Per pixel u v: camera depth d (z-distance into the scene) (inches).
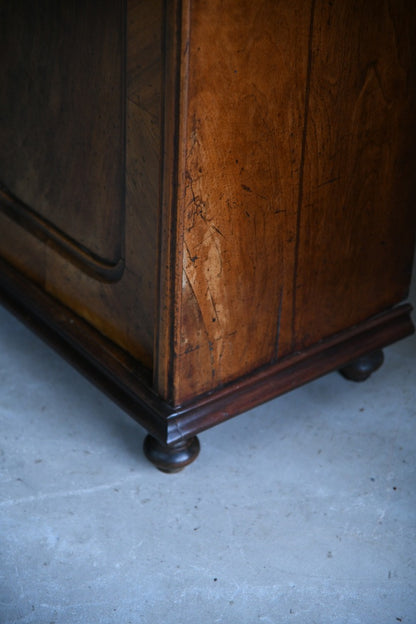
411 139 66.5
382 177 66.2
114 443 69.9
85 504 63.9
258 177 57.7
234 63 52.4
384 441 70.9
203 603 56.4
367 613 55.9
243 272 60.8
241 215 58.2
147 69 52.6
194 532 61.9
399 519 63.1
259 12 52.1
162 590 57.2
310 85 57.2
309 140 59.3
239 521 62.9
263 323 64.7
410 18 60.8
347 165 63.0
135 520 62.7
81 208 65.7
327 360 70.3
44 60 63.2
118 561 59.3
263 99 55.1
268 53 53.8
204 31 50.1
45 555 59.4
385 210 68.3
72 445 69.4
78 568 58.6
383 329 74.2
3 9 65.8
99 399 74.5
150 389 64.1
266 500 64.7
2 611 55.2
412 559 59.9
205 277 58.7
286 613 55.8
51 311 73.0
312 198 62.0
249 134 55.6
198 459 68.4
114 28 55.1
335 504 64.4
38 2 61.6
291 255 63.2
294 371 68.5
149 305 61.5
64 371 77.5
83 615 55.2
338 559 59.8
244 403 65.7
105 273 65.8
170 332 59.6
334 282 68.0
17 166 72.2
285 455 69.1
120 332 66.6
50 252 71.6
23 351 79.7
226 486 66.0
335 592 57.3
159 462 65.2
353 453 69.5
